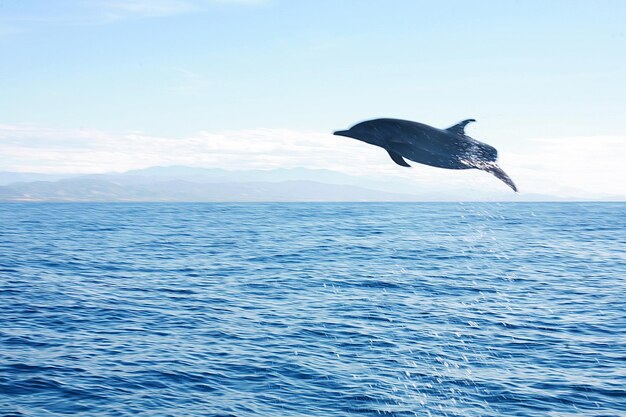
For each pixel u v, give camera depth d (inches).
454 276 1374.3
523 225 3400.6
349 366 700.0
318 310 992.9
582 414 570.6
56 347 766.5
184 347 769.6
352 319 925.2
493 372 682.8
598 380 655.8
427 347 777.6
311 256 1769.2
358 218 4170.8
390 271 1451.8
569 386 639.1
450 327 879.7
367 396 612.1
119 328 865.5
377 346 778.8
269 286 1232.8
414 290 1184.8
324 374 673.0
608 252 1923.0
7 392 612.4
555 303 1059.3
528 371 687.1
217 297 1107.9
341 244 2146.9
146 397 602.5
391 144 182.2
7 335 821.9
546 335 836.6
